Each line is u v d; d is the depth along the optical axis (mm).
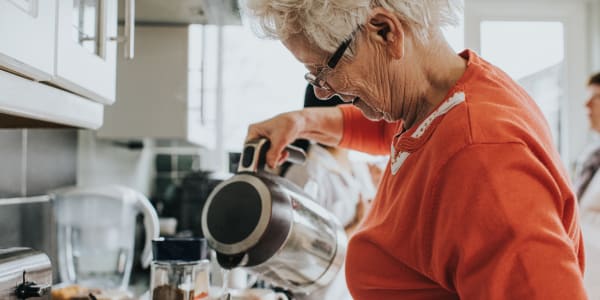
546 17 2807
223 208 857
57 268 1614
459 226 657
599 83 2352
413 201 748
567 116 2824
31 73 640
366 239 837
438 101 791
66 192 1558
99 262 1638
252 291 1172
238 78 3104
